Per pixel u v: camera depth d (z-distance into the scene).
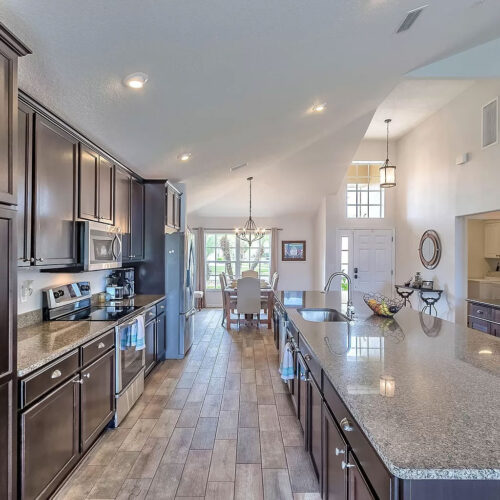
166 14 1.64
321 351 1.79
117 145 2.98
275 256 8.69
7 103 1.43
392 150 7.65
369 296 3.13
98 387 2.43
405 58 3.02
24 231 1.92
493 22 2.81
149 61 1.98
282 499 1.95
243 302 6.22
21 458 1.60
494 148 4.64
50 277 2.81
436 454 0.89
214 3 1.64
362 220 7.70
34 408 1.68
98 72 1.94
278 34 2.03
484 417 1.09
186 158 3.94
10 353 1.47
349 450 1.29
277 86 2.80
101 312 3.05
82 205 2.58
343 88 3.32
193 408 3.11
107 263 2.88
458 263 5.49
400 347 1.87
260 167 5.99
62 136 2.31
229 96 2.72
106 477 2.14
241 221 8.80
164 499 1.96
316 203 8.12
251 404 3.19
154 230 4.40
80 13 1.50
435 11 2.30
